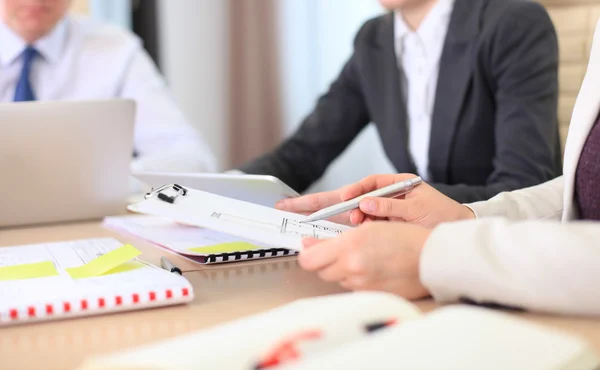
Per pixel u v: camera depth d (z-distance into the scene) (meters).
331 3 3.25
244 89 3.47
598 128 0.81
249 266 0.86
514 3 1.44
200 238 0.98
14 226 1.21
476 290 0.59
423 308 0.62
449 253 0.60
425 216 0.83
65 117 1.17
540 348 0.39
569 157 0.84
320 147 1.78
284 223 0.79
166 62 3.44
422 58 1.57
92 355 0.55
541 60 1.38
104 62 2.23
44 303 0.63
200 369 0.37
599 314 0.57
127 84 2.26
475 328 0.41
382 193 0.86
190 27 3.49
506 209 0.88
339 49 3.26
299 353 0.40
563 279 0.56
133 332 0.60
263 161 1.71
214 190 1.01
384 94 1.64
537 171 1.29
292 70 3.37
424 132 1.59
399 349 0.38
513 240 0.59
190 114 3.54
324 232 0.78
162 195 0.82
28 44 2.07
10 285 0.69
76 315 0.64
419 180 0.88
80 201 1.23
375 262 0.63
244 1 3.43
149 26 3.33
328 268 0.65
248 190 0.97
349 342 0.42
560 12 1.62
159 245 0.95
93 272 0.73
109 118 1.21
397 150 1.61
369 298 0.48
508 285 0.58
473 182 1.50
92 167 1.22
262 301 0.70
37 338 0.59
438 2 1.52
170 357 0.38
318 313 0.45
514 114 1.36
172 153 1.93
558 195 0.94
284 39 3.36
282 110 3.40
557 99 1.41
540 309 0.58
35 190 1.19
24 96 2.03
